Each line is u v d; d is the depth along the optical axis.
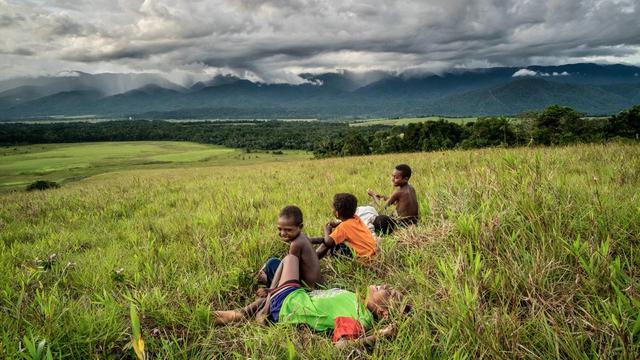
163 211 8.72
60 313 3.24
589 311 2.72
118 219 8.35
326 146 101.75
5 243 6.53
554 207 4.18
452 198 5.52
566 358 2.44
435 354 2.61
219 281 4.11
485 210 4.31
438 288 3.24
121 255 5.30
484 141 55.19
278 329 3.14
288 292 3.53
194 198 10.02
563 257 3.44
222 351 3.12
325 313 3.28
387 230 5.56
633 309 2.57
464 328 2.66
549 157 9.77
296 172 14.97
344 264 4.54
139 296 3.74
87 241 6.45
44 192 16.03
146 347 3.02
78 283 4.34
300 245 3.97
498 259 3.37
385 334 2.89
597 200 4.26
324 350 2.79
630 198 4.48
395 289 3.53
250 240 5.16
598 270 3.08
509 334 2.56
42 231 7.30
